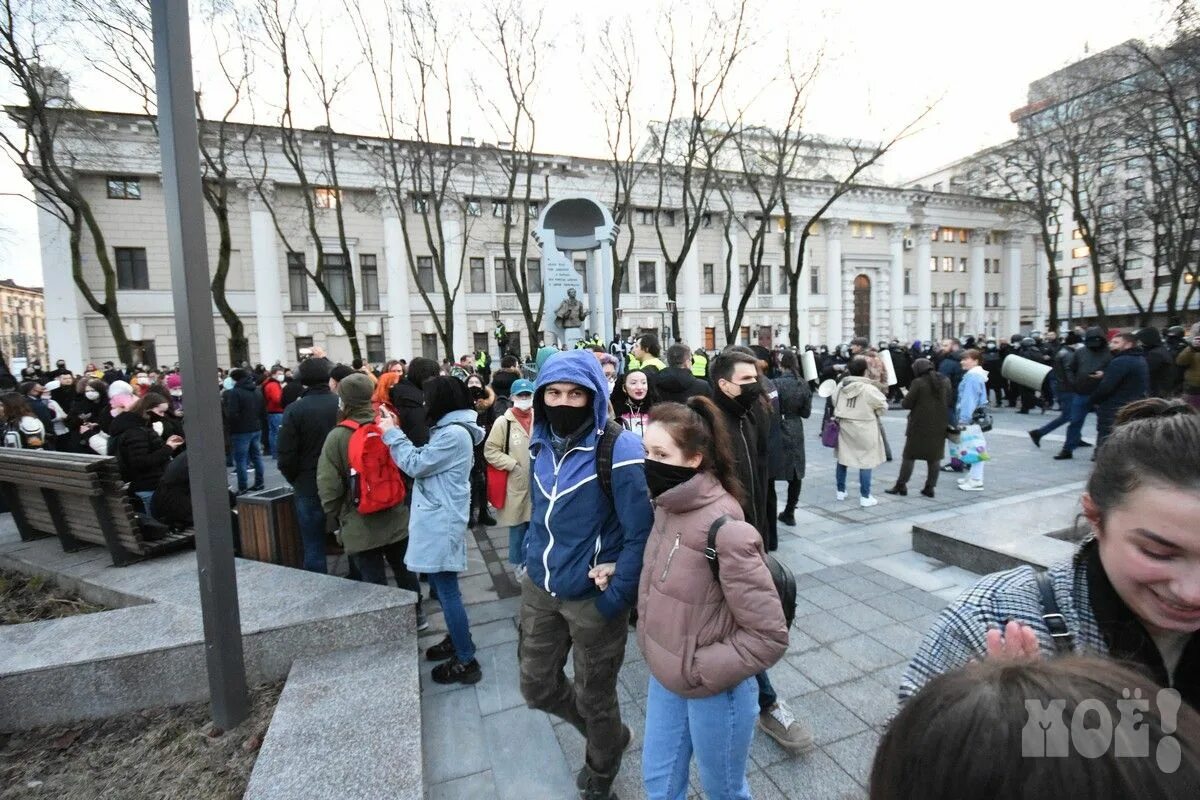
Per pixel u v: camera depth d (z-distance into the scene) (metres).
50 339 23.52
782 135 22.05
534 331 19.97
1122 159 21.47
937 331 43.56
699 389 4.28
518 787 2.40
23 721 2.87
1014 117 25.69
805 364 7.61
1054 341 16.53
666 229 34.12
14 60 12.48
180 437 5.25
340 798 2.14
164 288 25.00
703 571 1.68
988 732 0.52
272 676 3.14
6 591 4.20
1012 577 1.10
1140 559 0.84
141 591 3.73
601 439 2.05
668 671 1.69
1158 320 41.38
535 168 27.89
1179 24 14.53
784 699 2.90
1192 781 0.49
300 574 3.81
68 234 23.33
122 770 2.59
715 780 1.78
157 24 2.30
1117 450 0.89
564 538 2.06
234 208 25.78
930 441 6.41
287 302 26.89
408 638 3.32
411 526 3.11
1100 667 0.60
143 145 23.69
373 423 3.55
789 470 5.49
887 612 3.77
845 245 39.31
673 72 18.80
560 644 2.22
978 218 43.94
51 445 8.41
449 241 28.48
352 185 27.00
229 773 2.52
